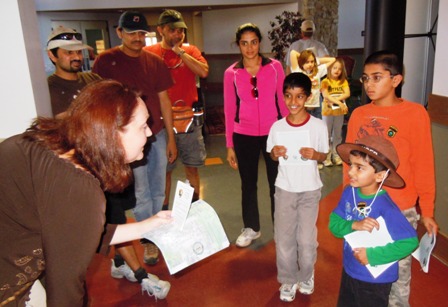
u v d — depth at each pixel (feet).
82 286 4.36
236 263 10.30
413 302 8.48
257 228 11.10
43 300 5.34
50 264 4.09
